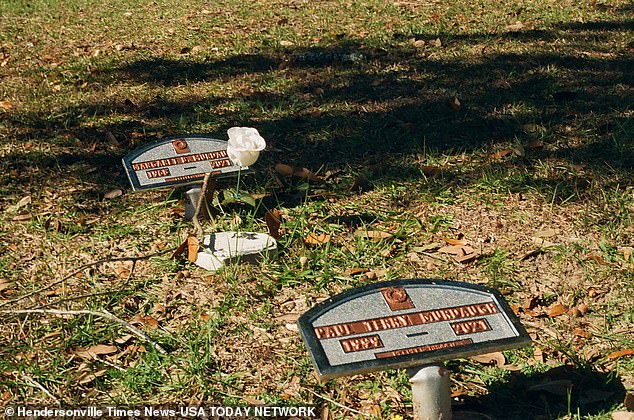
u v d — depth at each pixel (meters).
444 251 4.38
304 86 6.79
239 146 4.29
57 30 9.23
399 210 4.83
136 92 6.84
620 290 4.01
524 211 4.76
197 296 4.05
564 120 5.89
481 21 8.55
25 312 3.83
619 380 3.41
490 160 5.34
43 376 3.49
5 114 6.44
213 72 7.27
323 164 5.40
